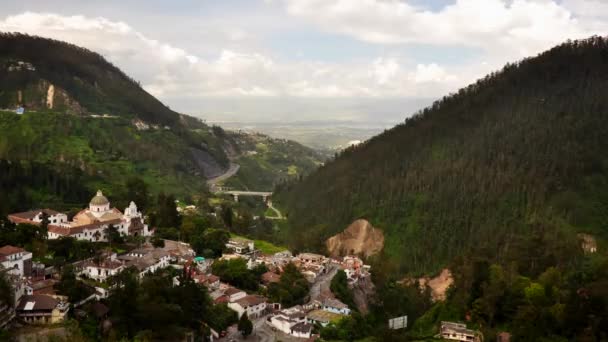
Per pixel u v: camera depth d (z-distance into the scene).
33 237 170.38
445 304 164.38
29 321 120.88
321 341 143.25
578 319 130.25
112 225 189.38
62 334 115.25
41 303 122.44
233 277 181.00
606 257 167.12
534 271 180.75
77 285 131.25
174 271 172.00
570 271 171.75
